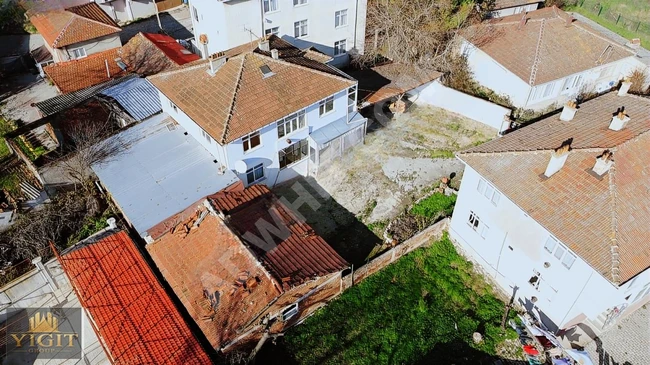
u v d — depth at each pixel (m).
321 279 24.42
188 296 23.69
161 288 25.11
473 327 25.70
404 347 24.64
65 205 29.11
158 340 22.81
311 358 23.88
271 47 34.78
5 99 42.06
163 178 29.02
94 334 25.80
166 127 32.53
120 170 29.59
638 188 23.19
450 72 40.69
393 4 41.59
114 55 41.84
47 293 27.19
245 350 23.33
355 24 42.88
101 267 25.75
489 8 49.03
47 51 45.53
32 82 44.50
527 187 24.33
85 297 24.34
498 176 25.22
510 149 26.20
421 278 27.92
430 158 34.94
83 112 34.25
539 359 24.41
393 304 26.45
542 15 42.09
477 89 41.06
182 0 58.50
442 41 42.22
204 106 29.22
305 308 24.95
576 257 22.25
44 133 35.81
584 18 56.81
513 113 38.22
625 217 22.14
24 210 29.16
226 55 32.97
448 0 40.97
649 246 21.73
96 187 30.61
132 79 37.09
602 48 39.72
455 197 31.95
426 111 39.56
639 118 26.47
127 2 54.12
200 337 23.66
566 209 22.97
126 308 24.06
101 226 28.88
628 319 26.48
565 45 39.31
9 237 27.34
